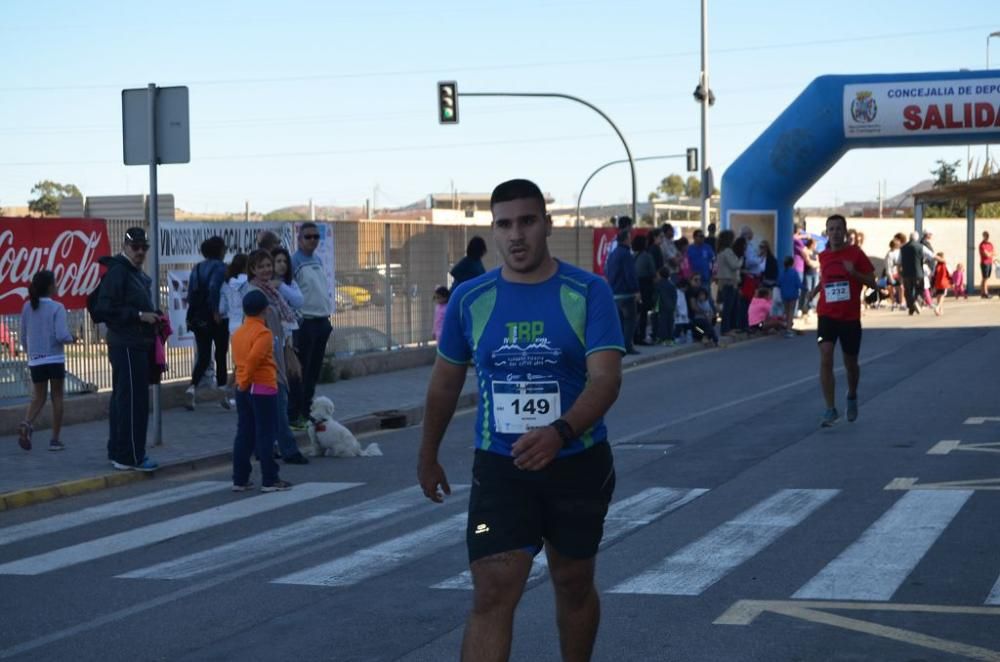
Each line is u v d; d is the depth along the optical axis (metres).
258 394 10.62
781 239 29.31
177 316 15.96
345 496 10.31
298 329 13.88
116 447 11.42
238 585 7.42
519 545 4.38
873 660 5.63
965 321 28.94
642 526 8.62
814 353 22.02
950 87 27.39
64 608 7.04
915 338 24.31
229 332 15.16
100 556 8.38
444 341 4.64
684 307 23.83
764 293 25.95
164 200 20.48
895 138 27.92
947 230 48.81
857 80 27.94
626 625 6.26
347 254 19.42
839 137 28.12
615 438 12.91
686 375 19.20
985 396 15.27
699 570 7.34
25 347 12.44
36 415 12.37
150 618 6.77
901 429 12.79
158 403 12.91
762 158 28.92
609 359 4.36
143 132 12.65
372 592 7.12
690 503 9.39
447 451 12.63
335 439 12.43
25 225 13.69
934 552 7.60
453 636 6.20
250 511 9.82
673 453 11.80
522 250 4.45
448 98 32.69
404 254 21.00
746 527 8.48
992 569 7.16
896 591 6.75
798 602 6.59
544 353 4.41
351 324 19.50
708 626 6.20
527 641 6.07
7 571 8.01
